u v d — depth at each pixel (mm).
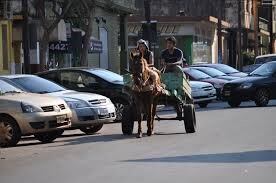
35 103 21688
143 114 24594
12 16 41250
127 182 13570
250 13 97125
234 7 90062
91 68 30109
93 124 24391
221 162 15906
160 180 13672
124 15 64375
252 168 14953
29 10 40250
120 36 64562
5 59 42469
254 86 37250
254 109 34281
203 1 86188
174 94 22906
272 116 29219
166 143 20156
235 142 19828
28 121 21422
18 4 42156
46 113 21688
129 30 72062
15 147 21516
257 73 38844
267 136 21234
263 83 37500
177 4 84938
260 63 51375
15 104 21516
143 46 22578
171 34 73188
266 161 15930
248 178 13703
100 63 58156
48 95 23078
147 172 14727
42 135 23109
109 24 60250
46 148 20688
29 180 14453
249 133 22266
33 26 38938
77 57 43844
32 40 38781
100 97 24953
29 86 25016
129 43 71562
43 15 37000
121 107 29109
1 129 21516
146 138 21891
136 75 21641
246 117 29047
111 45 61000
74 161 17047
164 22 72625
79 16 42094
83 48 39688
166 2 85000
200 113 32531
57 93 24891
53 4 38531
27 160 17891
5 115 21516
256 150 17922
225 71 46750
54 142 22672
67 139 23438
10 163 17469
